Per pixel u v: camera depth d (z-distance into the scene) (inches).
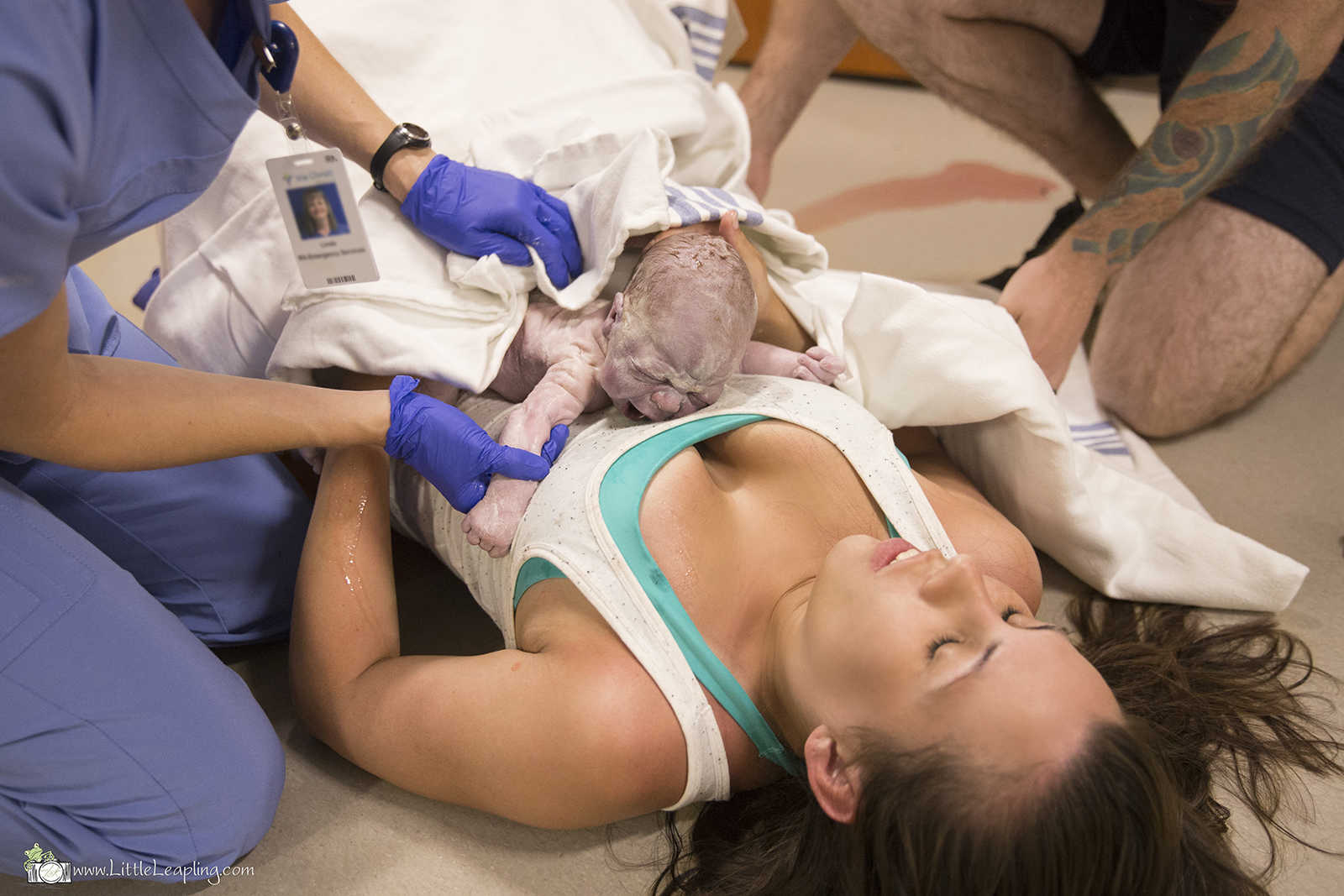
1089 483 54.8
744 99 79.4
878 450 45.3
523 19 55.7
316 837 43.1
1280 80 55.7
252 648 53.1
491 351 48.1
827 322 52.2
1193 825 36.9
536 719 38.5
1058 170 80.8
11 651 35.0
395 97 53.4
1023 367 49.3
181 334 53.9
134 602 38.4
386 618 44.6
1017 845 32.1
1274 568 53.1
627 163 47.0
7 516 35.5
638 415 45.2
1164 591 54.4
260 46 34.6
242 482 48.5
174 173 34.9
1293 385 74.3
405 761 41.0
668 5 61.3
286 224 41.3
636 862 42.6
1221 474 66.1
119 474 44.1
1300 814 45.0
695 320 40.7
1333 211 65.2
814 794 36.3
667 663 39.4
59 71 29.0
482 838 43.2
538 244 48.3
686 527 41.9
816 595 38.1
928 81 78.7
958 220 95.0
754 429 45.3
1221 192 66.5
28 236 29.8
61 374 34.1
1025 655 34.0
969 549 45.9
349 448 45.9
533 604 42.5
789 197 97.4
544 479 43.9
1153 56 76.3
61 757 36.5
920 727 34.2
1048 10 71.9
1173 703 44.5
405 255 48.5
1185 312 66.0
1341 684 51.2
